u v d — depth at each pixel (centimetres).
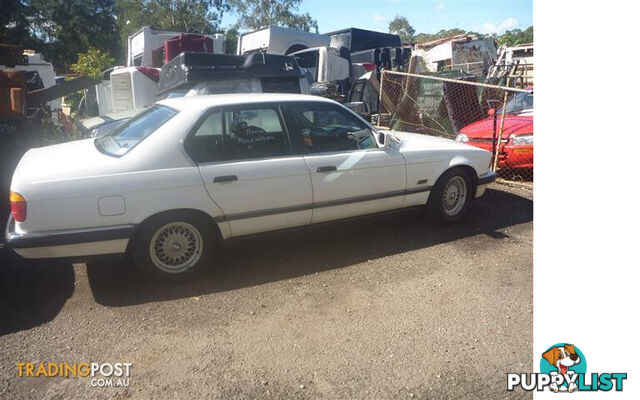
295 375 279
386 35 1795
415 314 345
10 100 529
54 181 344
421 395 262
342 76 1220
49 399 262
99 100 1152
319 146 434
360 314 346
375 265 428
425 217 521
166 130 378
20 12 3825
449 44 1898
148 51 1228
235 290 384
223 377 278
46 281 400
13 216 359
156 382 275
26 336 322
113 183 354
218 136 394
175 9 3806
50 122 667
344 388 268
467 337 315
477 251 455
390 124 1008
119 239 361
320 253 455
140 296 374
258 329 328
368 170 450
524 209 579
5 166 523
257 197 401
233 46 3950
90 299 371
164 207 368
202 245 396
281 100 426
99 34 4456
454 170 508
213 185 382
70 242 348
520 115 768
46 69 1549
